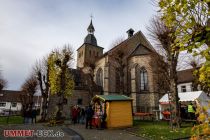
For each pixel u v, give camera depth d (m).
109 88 34.97
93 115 17.92
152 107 31.52
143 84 33.88
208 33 3.37
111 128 16.31
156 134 12.45
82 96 34.47
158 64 24.06
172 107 16.47
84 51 53.41
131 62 36.12
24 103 52.16
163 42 16.88
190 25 3.54
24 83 54.03
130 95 34.78
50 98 30.80
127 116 17.59
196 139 2.86
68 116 31.48
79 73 38.50
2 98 73.56
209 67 3.07
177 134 12.30
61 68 25.50
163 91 32.94
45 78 31.23
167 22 3.98
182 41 3.63
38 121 26.00
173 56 16.59
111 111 16.80
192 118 17.95
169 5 3.81
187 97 22.09
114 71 36.31
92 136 12.18
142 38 42.72
